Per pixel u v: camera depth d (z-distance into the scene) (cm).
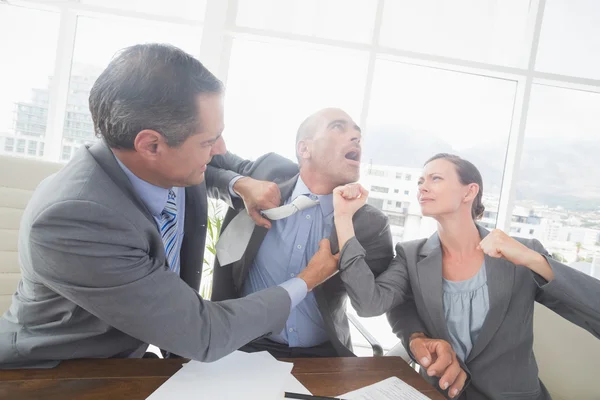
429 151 228
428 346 100
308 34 221
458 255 109
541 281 96
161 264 79
